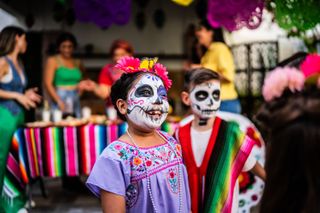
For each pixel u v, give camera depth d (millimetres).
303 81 1292
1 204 3490
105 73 4457
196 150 2326
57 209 4324
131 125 1989
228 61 3834
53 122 4090
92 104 6613
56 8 5688
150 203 1859
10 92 3623
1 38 3736
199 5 4930
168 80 2094
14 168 3541
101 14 3998
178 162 1971
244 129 3061
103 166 1861
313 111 1205
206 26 3959
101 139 3688
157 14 6391
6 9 5449
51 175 3658
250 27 3275
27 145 3600
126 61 2043
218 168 2279
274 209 1230
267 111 1311
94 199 4688
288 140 1211
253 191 3092
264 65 5609
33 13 6500
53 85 4871
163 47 7027
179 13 6898
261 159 3020
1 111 3562
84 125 3770
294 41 5191
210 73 2371
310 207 1170
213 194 2266
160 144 1974
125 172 1855
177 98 6512
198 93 2354
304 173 1188
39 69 6422
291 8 2914
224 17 3311
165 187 1883
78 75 4910
